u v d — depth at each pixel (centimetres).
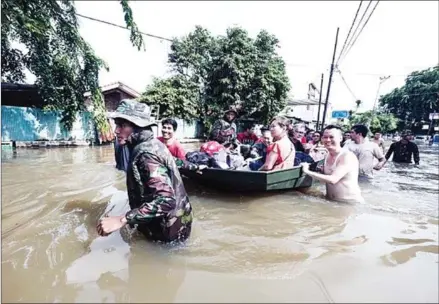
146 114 224
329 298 153
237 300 150
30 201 342
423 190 437
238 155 504
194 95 1897
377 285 168
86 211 303
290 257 204
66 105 1137
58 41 1013
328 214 307
